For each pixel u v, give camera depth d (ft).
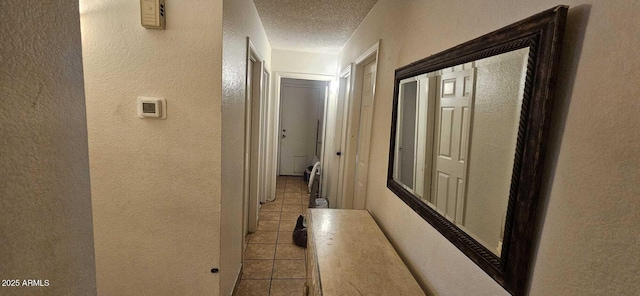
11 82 1.30
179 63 4.88
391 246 4.87
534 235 2.15
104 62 4.82
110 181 5.11
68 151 1.69
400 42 5.24
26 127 1.39
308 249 5.31
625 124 1.56
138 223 5.26
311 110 18.35
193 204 5.27
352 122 9.37
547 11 2.00
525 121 2.19
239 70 6.25
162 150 5.08
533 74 2.12
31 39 1.40
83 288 1.88
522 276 2.22
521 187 2.22
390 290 3.65
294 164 18.90
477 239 2.80
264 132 12.76
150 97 4.92
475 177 2.87
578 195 1.83
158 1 4.63
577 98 1.85
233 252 6.72
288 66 13.07
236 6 5.73
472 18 3.06
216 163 5.16
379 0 6.68
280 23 9.04
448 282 3.34
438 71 3.67
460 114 3.16
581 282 1.80
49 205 1.57
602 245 1.68
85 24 4.71
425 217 3.85
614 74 1.63
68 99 1.67
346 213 6.54
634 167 1.52
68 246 1.73
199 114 5.01
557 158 1.98
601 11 1.72
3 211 1.30
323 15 8.07
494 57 2.61
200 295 5.53
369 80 8.27
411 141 4.47
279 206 13.35
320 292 3.54
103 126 4.96
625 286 1.56
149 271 5.42
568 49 1.93
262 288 7.30
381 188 5.98
